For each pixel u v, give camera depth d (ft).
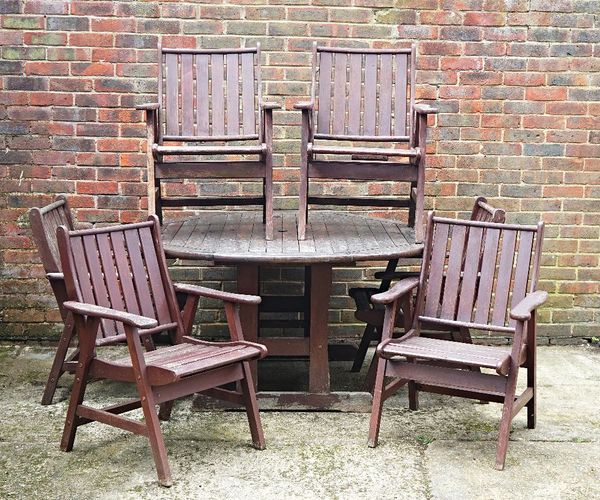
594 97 16.62
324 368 13.44
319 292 13.35
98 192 16.48
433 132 16.63
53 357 15.97
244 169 14.03
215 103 15.28
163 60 15.43
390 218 16.99
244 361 11.73
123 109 16.26
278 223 15.58
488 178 16.79
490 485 10.79
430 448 11.94
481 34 16.40
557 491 10.66
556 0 16.35
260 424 11.85
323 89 15.14
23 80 16.08
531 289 12.39
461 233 12.98
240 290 13.42
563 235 16.97
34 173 16.35
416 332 12.97
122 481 10.78
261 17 16.19
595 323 17.20
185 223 15.65
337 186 16.76
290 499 10.33
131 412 13.28
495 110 16.61
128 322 10.47
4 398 13.80
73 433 11.62
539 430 12.67
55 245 13.75
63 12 15.97
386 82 15.17
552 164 16.78
